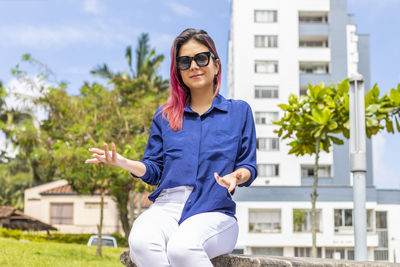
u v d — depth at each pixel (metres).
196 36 2.61
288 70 37.25
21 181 36.56
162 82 38.47
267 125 36.66
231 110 2.56
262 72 37.28
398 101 7.83
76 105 13.11
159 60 39.34
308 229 30.09
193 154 2.44
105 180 12.29
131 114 14.90
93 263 10.09
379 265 2.51
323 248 30.30
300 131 8.89
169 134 2.55
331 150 36.28
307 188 30.09
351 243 29.55
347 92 8.28
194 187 2.40
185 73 2.58
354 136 6.75
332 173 36.12
